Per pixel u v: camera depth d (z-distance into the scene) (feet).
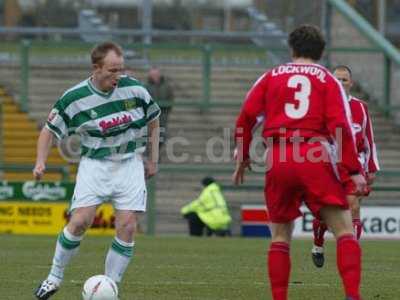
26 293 89.25
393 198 196.24
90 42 236.22
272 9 271.28
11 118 224.12
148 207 187.73
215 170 188.96
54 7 278.67
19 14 283.18
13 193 180.04
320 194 71.77
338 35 244.22
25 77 227.61
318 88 72.38
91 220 80.79
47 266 112.57
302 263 119.85
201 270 110.83
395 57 232.73
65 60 242.58
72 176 197.98
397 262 125.08
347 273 71.67
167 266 115.24
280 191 72.95
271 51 244.42
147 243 154.10
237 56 248.11
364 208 181.47
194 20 287.28
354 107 105.60
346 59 241.14
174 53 248.11
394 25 288.51
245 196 193.26
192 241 160.56
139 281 99.40
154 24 285.84
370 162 106.52
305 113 72.13
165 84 216.95
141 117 81.97
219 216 180.04
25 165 188.75
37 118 225.15
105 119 80.43
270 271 73.51
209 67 232.73
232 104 230.07
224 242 158.81
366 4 269.23
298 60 73.72
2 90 230.89
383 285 98.53
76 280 98.99
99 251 134.21
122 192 81.00
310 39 73.41
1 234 176.14
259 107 73.67
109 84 79.56
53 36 276.62
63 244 80.28
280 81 73.00
